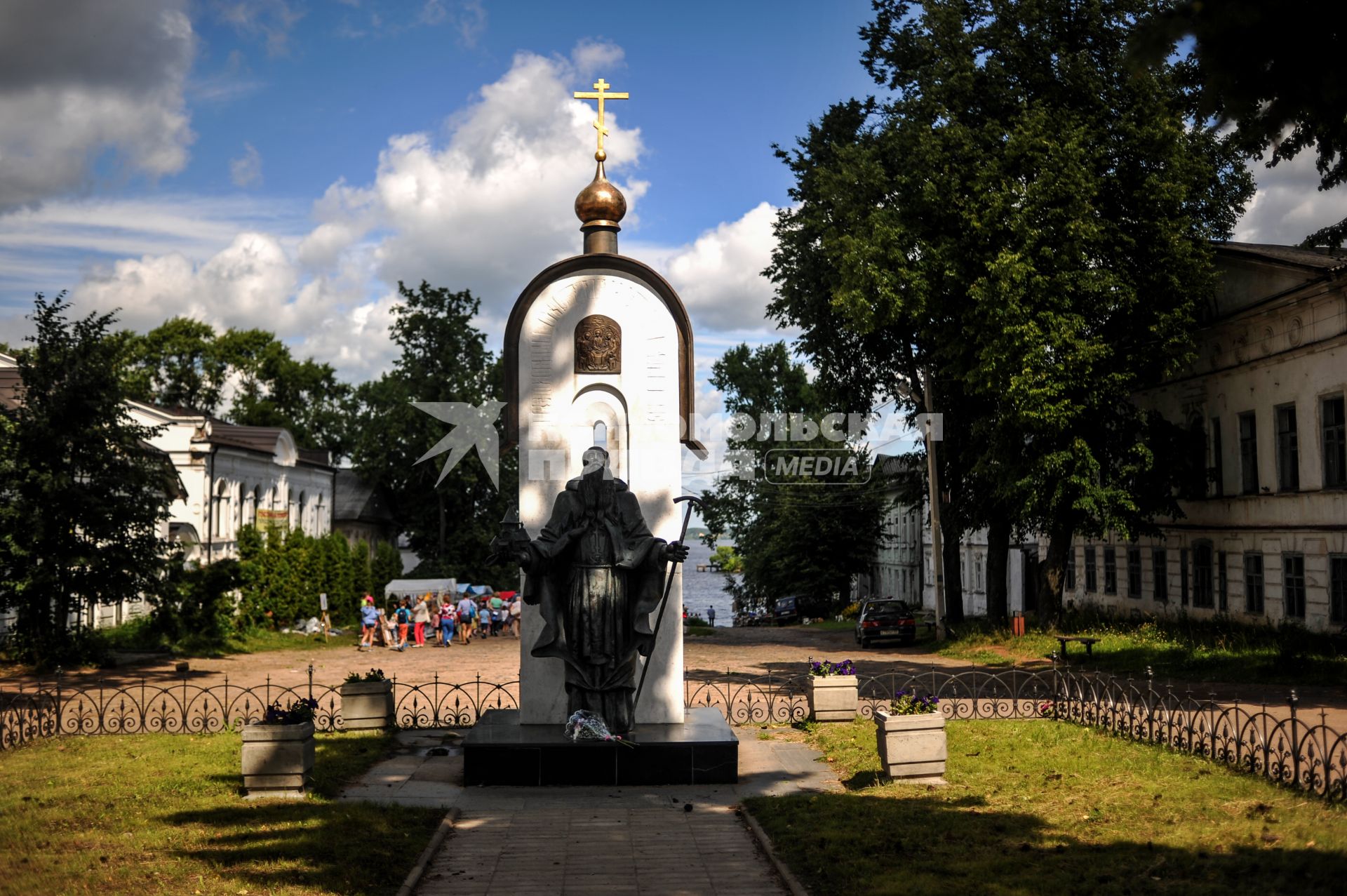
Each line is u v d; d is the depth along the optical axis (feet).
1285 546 95.30
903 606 128.67
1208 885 25.71
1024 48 95.25
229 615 118.11
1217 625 101.50
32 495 84.58
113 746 49.47
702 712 48.65
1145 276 93.35
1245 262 100.01
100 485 86.63
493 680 83.15
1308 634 82.23
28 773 42.55
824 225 113.80
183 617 95.66
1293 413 95.14
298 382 263.29
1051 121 92.07
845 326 111.24
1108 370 94.48
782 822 33.63
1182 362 97.19
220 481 155.22
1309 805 33.19
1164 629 100.42
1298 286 90.07
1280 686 67.82
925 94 97.09
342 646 132.46
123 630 114.62
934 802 36.06
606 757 40.60
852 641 137.90
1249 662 74.84
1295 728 36.42
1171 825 31.65
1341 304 85.46
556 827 34.40
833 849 30.25
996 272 88.94
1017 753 44.45
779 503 213.25
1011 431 96.99
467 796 38.88
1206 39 21.08
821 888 27.20
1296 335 92.84
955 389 122.93
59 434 84.53
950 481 129.70
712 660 103.35
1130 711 48.62
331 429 263.90
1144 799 35.14
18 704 64.85
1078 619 114.42
